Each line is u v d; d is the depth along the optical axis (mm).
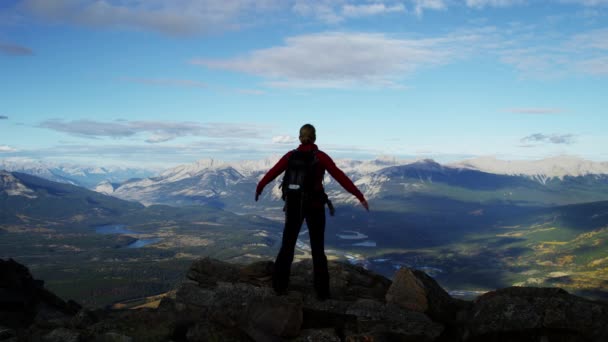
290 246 4414
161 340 3986
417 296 4449
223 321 4016
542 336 3736
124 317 4195
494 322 3889
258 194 4469
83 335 3957
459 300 4777
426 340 4008
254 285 4906
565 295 3936
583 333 3607
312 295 4625
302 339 3869
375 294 5145
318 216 4375
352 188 4301
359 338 3816
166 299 4656
